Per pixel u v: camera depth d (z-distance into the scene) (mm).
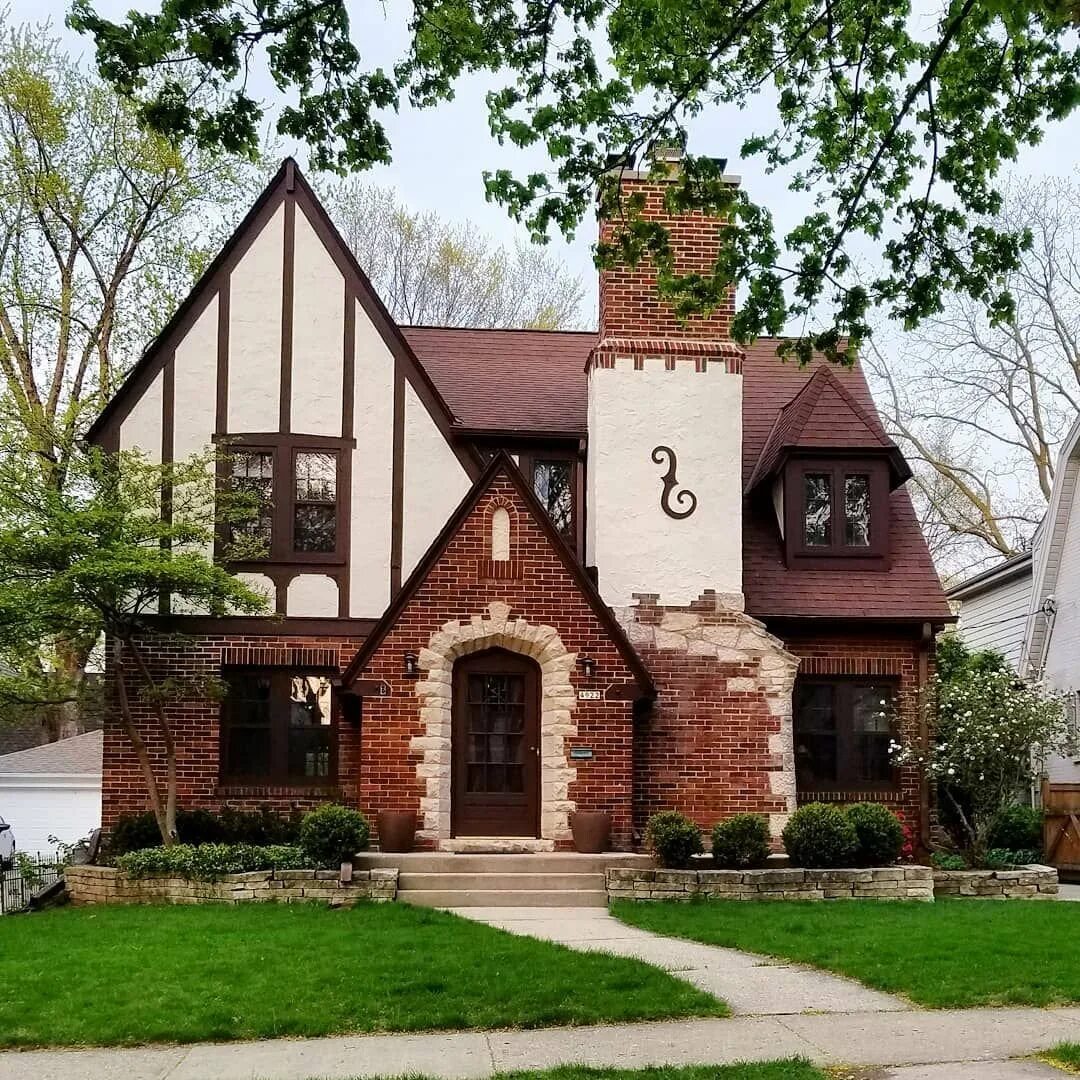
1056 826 17078
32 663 18734
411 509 16438
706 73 9797
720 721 15625
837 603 16625
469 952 9734
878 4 9914
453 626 14828
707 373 16359
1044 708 15039
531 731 15156
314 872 12875
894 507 18078
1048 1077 6547
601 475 16062
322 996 8391
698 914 12086
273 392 16422
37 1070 7012
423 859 13656
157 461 16125
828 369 18125
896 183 10562
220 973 9039
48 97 23484
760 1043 7348
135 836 14883
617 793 14734
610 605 15781
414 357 16719
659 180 11398
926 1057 6996
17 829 25344
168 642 15781
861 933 10680
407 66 9516
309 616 16062
